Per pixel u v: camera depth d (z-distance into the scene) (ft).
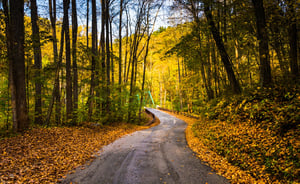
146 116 107.65
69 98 40.60
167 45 90.48
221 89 52.90
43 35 34.30
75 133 33.78
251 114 24.90
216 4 34.88
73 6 45.68
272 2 29.68
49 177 16.28
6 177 15.23
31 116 43.55
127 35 80.64
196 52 48.21
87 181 15.97
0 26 29.14
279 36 32.09
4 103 36.81
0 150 20.38
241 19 35.27
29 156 20.22
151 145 31.27
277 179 14.61
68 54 40.47
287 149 15.96
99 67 48.80
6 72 35.55
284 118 19.52
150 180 16.30
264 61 28.50
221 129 29.30
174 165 20.45
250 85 41.98
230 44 48.06
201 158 22.99
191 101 112.06
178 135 42.73
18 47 28.19
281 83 27.43
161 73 173.99
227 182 15.84
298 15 24.62
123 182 15.84
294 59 28.04
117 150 27.37
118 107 64.44
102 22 55.57
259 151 18.17
